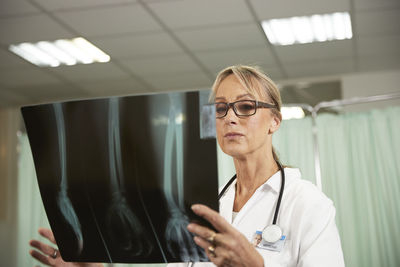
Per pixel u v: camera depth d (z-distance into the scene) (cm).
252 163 108
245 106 103
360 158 334
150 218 81
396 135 330
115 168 81
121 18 325
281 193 103
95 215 85
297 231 96
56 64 408
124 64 411
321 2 311
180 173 78
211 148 76
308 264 90
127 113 80
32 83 452
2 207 490
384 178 328
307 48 388
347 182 332
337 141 338
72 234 89
